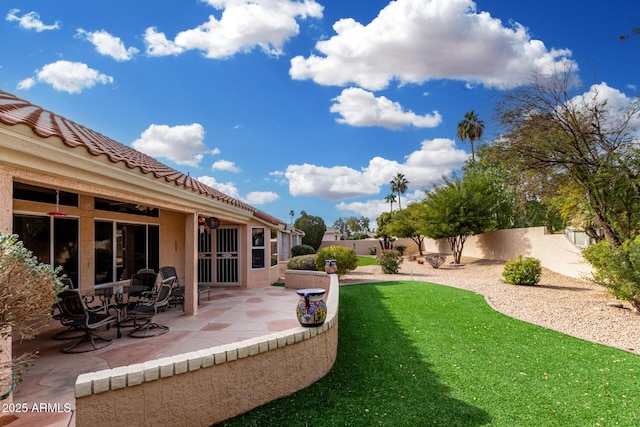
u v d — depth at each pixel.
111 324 8.25
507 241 24.00
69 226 8.12
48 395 4.49
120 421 3.36
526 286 14.59
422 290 13.56
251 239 14.70
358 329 8.16
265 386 4.49
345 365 5.91
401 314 9.66
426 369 5.78
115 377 3.34
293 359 4.85
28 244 7.18
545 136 11.82
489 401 4.67
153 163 10.94
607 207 11.83
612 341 7.41
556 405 4.58
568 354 6.58
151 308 7.46
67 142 4.23
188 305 9.02
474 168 30.02
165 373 3.61
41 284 3.21
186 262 9.06
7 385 3.42
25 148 3.71
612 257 9.68
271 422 4.05
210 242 14.84
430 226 25.97
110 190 5.49
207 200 9.47
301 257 21.30
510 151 12.64
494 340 7.43
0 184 3.57
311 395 4.76
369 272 22.42
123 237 9.96
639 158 10.78
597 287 13.55
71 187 4.64
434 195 26.67
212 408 3.97
